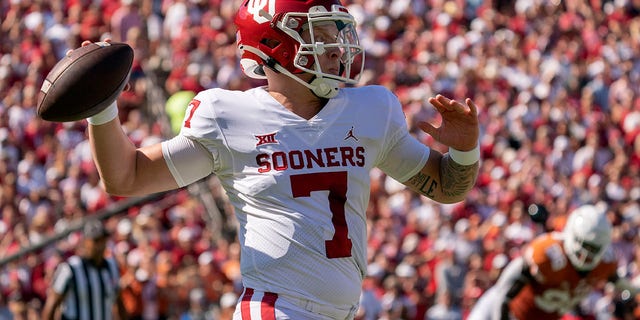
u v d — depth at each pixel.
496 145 42.41
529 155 41.75
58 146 37.22
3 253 32.41
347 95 9.90
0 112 38.59
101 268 24.45
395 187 37.00
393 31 47.19
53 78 9.17
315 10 9.63
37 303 30.47
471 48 46.56
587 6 50.09
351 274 9.67
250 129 9.62
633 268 36.94
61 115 9.16
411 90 44.69
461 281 33.53
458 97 44.78
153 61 43.97
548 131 42.94
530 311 21.67
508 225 36.91
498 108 44.12
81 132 37.75
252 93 9.78
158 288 29.95
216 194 35.66
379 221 36.28
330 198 9.60
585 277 21.45
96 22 44.56
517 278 21.45
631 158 43.59
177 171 9.66
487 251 34.97
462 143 9.91
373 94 10.00
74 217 34.44
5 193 35.03
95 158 9.47
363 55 9.93
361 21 47.34
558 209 39.50
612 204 40.66
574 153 42.56
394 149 10.14
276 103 9.70
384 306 32.12
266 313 9.53
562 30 49.00
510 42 47.78
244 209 9.73
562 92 44.72
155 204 34.06
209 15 44.72
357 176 9.71
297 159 9.59
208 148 9.68
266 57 9.74
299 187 9.55
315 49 9.53
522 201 39.19
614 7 51.12
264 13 9.68
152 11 45.22
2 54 43.09
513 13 49.31
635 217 39.59
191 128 9.66
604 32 49.88
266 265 9.56
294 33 9.59
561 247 21.19
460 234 35.22
